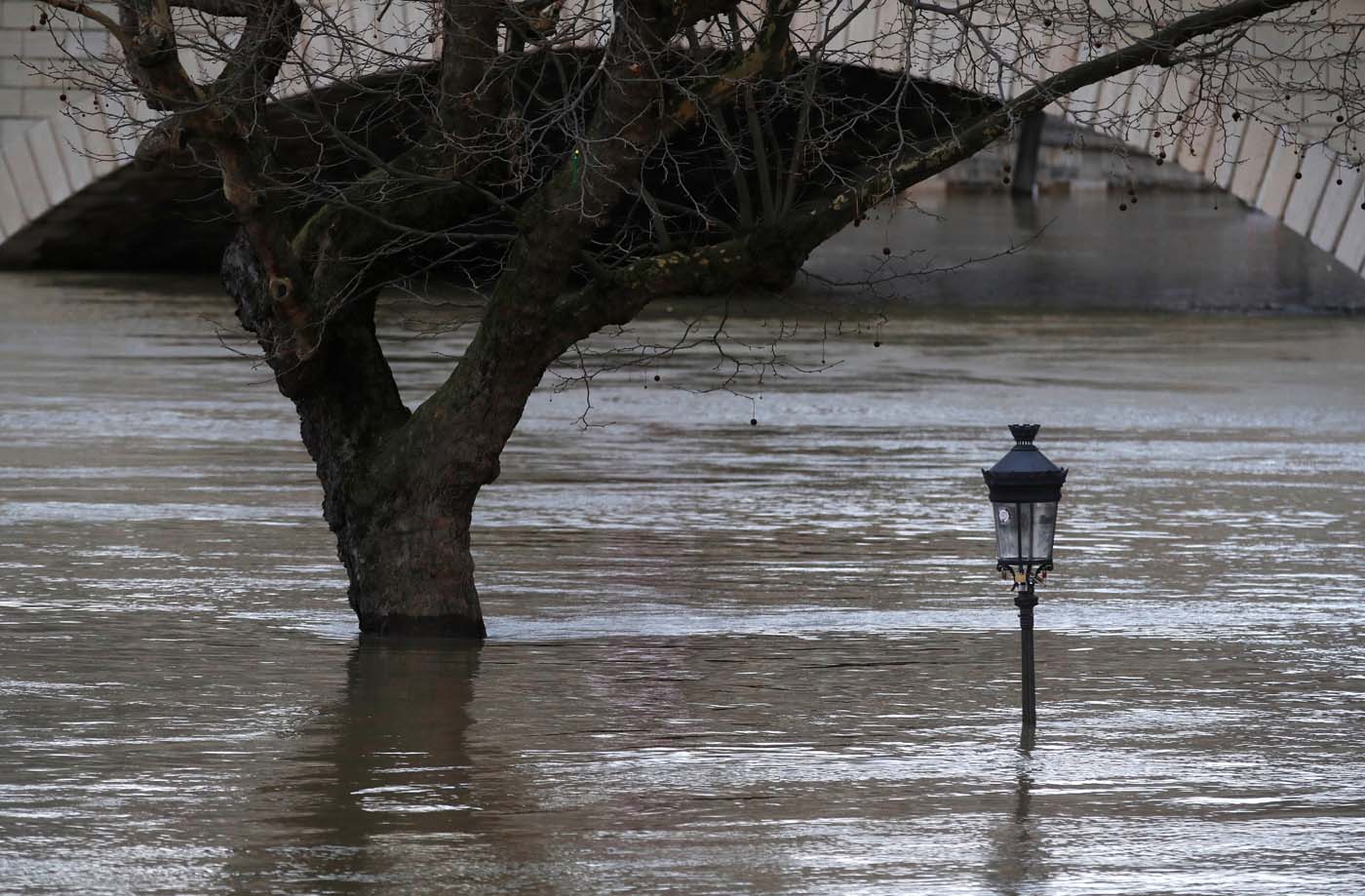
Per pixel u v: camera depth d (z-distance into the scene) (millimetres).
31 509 42750
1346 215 92688
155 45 25609
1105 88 92625
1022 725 25547
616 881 19156
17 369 71062
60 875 19281
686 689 27625
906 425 59875
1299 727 25500
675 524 42281
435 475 30047
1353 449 54844
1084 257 143250
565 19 28609
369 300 30156
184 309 99000
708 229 29734
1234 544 40125
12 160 118062
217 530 40469
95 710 26094
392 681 27953
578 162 27828
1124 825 21078
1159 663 29453
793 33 30469
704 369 75688
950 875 19391
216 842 20328
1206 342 88750
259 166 28078
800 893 18812
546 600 34219
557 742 24641
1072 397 67250
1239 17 28422
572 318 28922
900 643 30844
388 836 20609
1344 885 19109
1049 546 25359
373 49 28609
